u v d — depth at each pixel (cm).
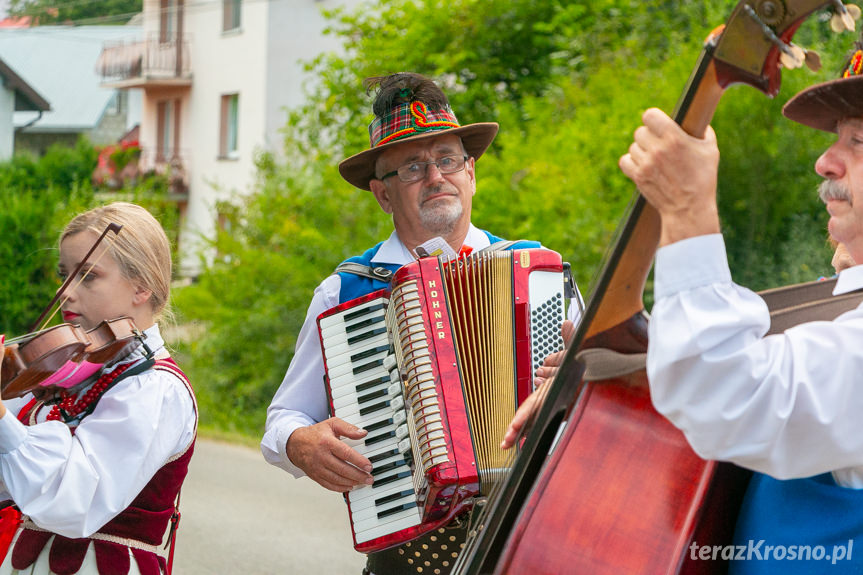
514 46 1372
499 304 265
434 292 264
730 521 175
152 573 249
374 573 281
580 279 845
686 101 152
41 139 3195
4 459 226
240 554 614
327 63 1410
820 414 149
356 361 274
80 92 3288
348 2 2102
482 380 259
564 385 173
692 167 151
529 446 175
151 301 263
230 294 1209
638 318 169
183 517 701
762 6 146
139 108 3173
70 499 228
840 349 150
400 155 302
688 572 168
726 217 764
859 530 160
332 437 269
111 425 236
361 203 1173
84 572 240
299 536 655
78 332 238
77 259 255
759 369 149
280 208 1249
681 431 171
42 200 1463
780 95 664
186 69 2333
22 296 1420
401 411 264
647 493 171
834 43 611
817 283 178
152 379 246
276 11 2114
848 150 165
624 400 174
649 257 164
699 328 148
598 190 874
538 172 924
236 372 1173
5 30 3469
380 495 264
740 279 752
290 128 1436
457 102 1340
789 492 168
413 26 1370
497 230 952
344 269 307
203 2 2275
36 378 231
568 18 1201
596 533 170
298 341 314
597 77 1007
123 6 3434
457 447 252
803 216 738
